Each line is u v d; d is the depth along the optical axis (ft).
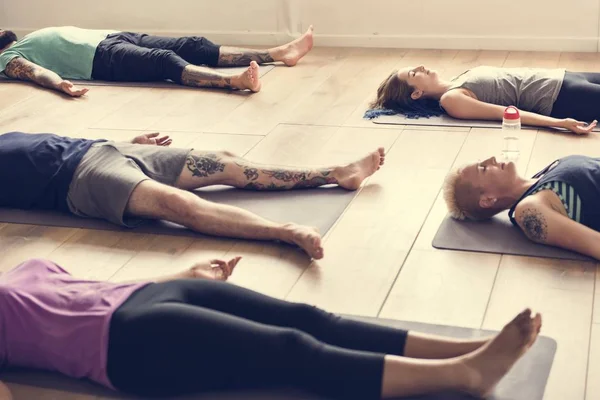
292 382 6.43
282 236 9.20
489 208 9.34
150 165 10.20
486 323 7.60
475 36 16.79
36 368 7.27
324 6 17.60
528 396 6.49
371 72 15.70
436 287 8.29
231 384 6.49
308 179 10.56
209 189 10.77
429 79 13.28
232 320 6.44
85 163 10.01
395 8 17.12
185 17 18.71
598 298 7.92
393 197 10.36
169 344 6.39
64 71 16.31
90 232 9.93
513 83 12.88
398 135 12.43
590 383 6.70
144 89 15.40
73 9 19.42
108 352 6.59
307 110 13.76
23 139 10.45
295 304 6.81
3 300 6.93
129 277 8.84
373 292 8.27
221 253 9.23
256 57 16.33
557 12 16.12
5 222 10.29
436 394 6.51
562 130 12.23
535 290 8.11
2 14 19.85
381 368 6.26
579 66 15.30
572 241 8.55
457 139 12.14
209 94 14.92
